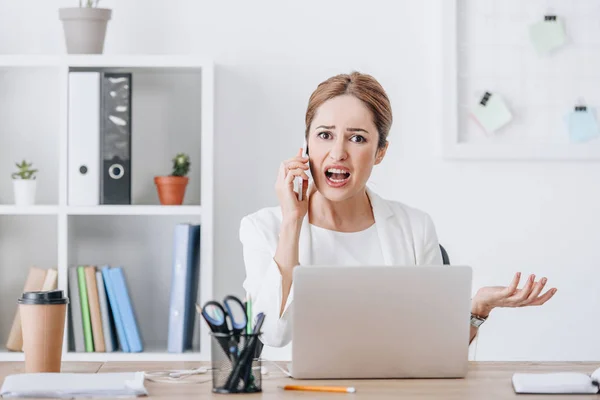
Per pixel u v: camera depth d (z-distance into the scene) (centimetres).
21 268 358
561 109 366
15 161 359
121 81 329
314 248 257
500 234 365
